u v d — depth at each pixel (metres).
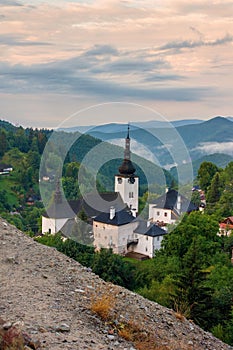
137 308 8.31
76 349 5.90
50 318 6.74
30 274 8.51
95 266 21.30
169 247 28.69
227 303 20.06
